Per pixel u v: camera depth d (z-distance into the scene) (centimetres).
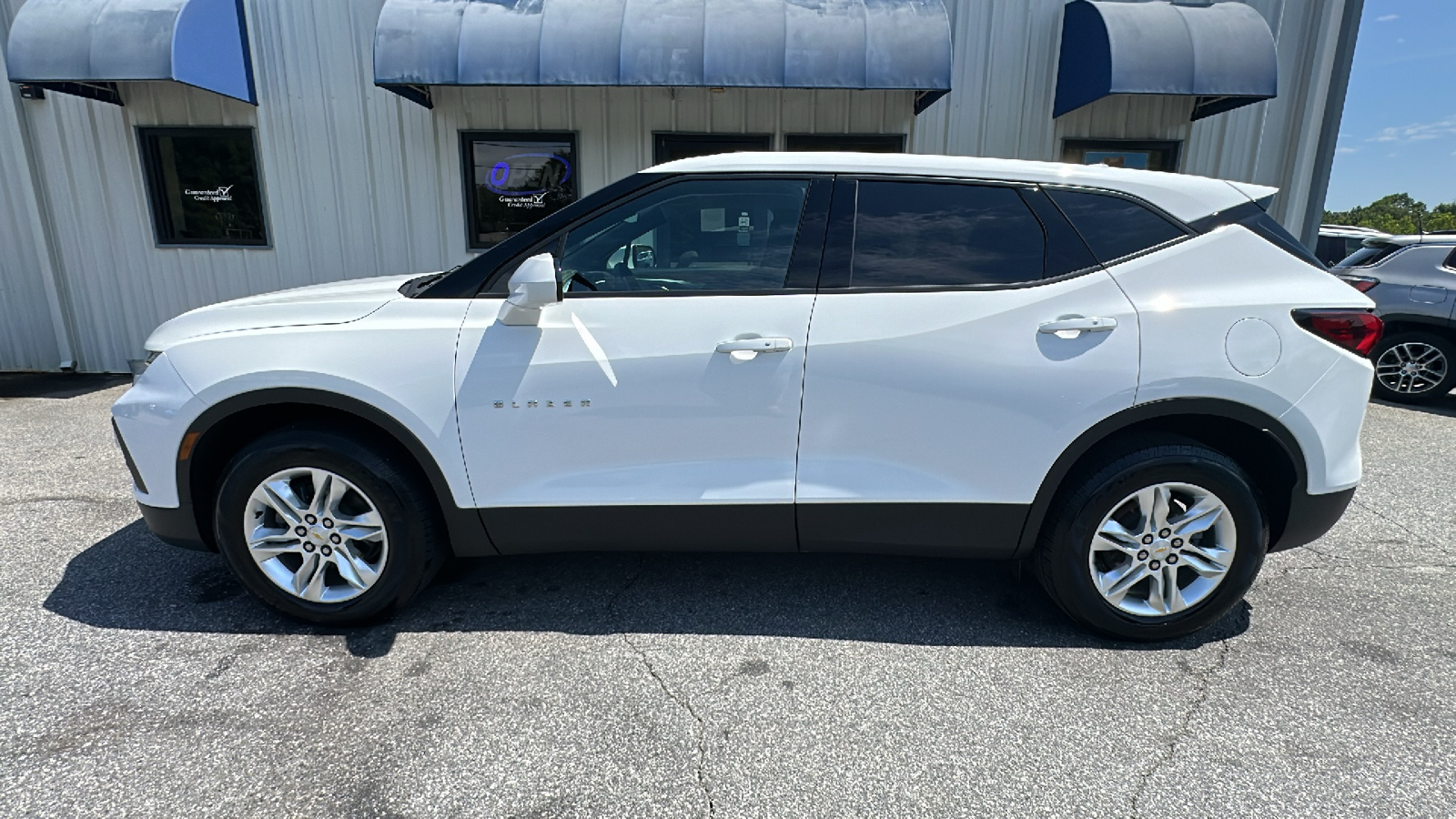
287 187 707
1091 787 201
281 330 259
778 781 203
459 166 702
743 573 324
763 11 600
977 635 276
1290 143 726
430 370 253
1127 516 261
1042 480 254
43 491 418
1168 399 246
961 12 689
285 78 685
